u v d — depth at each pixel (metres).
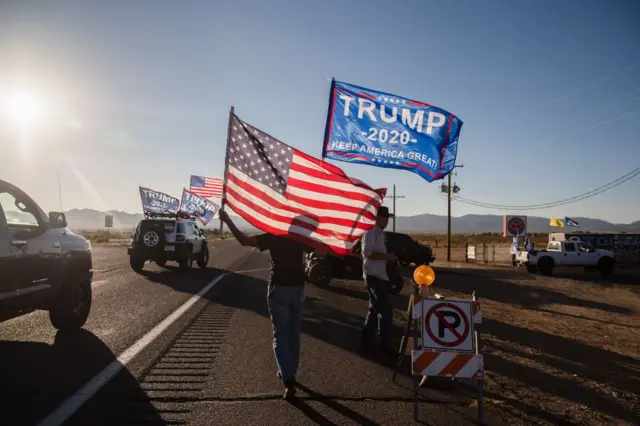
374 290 6.82
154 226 18.03
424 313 4.75
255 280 16.53
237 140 5.43
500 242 75.94
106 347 6.84
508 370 6.40
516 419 4.63
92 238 56.09
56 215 7.20
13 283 6.20
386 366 6.32
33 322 8.52
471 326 4.74
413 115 8.12
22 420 4.17
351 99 8.02
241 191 5.37
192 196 27.25
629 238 38.78
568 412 4.90
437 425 4.37
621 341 9.00
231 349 6.90
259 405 4.73
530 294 16.12
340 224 5.49
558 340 8.64
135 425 4.14
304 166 5.54
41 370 5.67
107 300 11.25
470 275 22.84
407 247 25.25
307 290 14.35
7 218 6.96
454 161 8.56
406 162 8.33
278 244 5.17
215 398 4.88
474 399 5.16
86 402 4.65
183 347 6.95
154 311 9.89
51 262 7.07
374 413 4.62
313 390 5.25
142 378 5.46
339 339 7.90
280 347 4.98
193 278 16.53
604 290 18.61
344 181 5.55
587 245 26.59
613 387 5.90
